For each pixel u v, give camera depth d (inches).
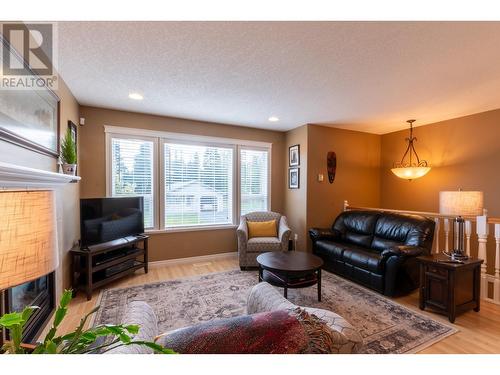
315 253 155.9
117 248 117.6
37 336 73.5
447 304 90.3
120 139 142.3
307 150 169.2
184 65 87.0
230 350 27.0
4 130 51.9
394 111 139.6
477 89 107.5
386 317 92.0
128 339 23.4
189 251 161.3
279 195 193.0
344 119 156.9
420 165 170.2
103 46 74.4
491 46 73.8
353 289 118.6
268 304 51.5
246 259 145.5
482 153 139.2
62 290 96.1
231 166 175.9
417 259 100.7
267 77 96.4
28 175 51.2
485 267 108.1
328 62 84.3
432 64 85.4
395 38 70.0
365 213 154.8
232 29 66.1
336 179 179.5
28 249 29.8
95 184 135.3
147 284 121.7
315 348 29.6
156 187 151.1
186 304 100.9
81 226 108.1
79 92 112.7
